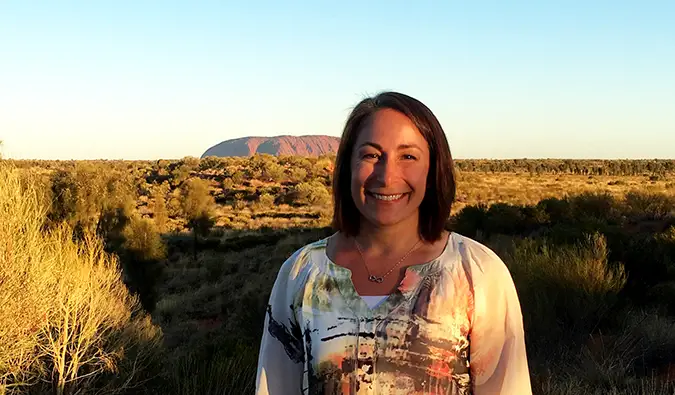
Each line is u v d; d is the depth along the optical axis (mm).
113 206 19328
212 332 12438
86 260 6840
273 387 1769
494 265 1635
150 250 15375
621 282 8961
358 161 1661
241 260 23859
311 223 37219
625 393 5695
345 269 1676
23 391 5039
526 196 47625
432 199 1696
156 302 15516
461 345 1557
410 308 1576
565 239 12172
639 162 108562
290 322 1746
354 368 1561
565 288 8297
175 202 37406
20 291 5027
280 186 60281
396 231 1664
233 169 69562
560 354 7258
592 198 25281
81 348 5582
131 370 5770
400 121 1651
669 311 9047
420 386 1521
